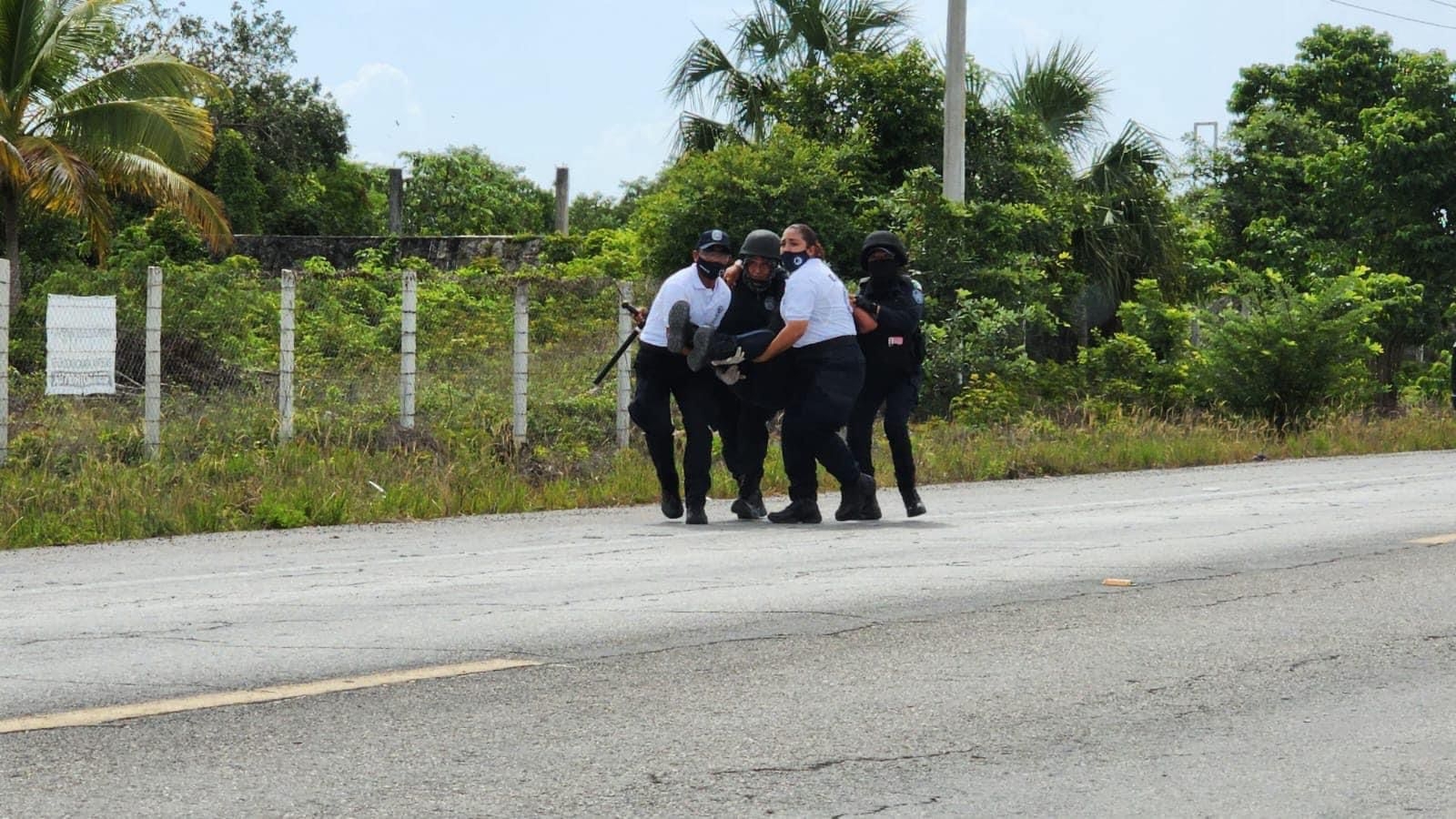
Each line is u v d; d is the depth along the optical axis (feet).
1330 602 29.94
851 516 45.85
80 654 25.41
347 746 19.69
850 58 111.14
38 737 20.06
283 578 35.01
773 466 59.62
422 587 33.01
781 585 32.09
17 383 66.44
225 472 54.03
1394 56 187.93
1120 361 94.07
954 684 23.08
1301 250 138.51
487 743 19.90
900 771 18.75
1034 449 68.95
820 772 18.70
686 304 43.98
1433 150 131.85
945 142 94.73
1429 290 131.54
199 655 25.23
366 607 30.14
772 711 21.56
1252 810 17.39
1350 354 87.15
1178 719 21.21
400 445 60.39
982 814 17.13
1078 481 61.82
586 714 21.31
